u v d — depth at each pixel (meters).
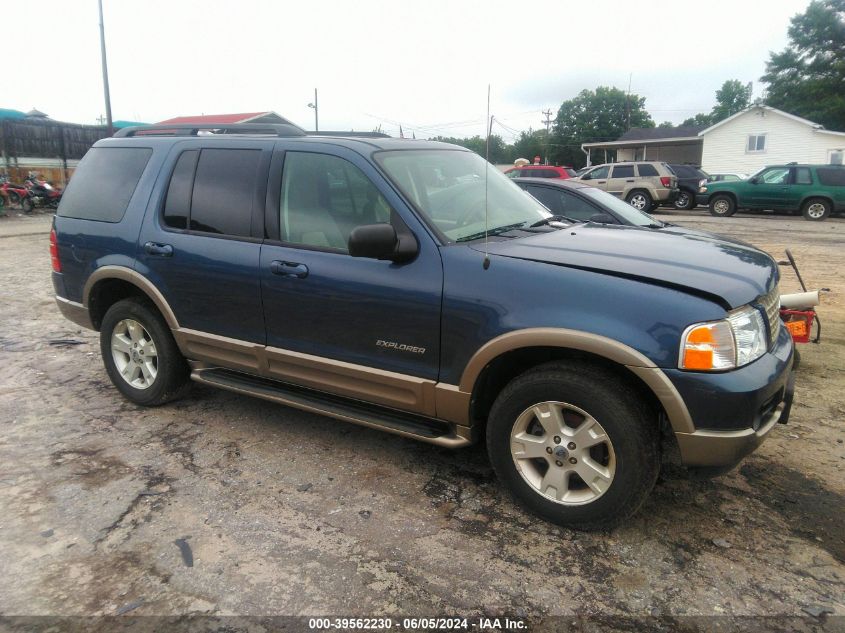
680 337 2.52
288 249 3.47
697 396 2.52
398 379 3.14
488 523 3.00
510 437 2.97
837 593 2.53
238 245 3.64
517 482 3.00
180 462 3.60
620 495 2.72
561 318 2.69
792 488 3.30
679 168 23.55
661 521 3.01
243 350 3.71
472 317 2.89
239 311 3.67
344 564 2.70
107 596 2.51
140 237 4.05
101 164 4.44
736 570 2.66
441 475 3.46
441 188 3.48
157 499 3.21
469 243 3.07
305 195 3.48
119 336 4.38
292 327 3.48
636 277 2.69
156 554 2.77
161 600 2.49
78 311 4.49
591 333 2.63
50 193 20.25
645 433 2.66
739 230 15.32
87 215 4.38
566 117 68.12
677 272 2.73
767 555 2.76
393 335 3.13
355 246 2.90
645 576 2.63
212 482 3.38
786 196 18.52
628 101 63.56
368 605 2.47
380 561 2.73
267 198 3.59
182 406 4.41
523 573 2.65
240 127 4.06
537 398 2.84
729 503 3.16
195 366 4.12
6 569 2.67
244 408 4.39
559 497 2.90
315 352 3.43
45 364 5.31
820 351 5.56
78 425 4.10
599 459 2.79
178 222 3.93
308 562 2.71
